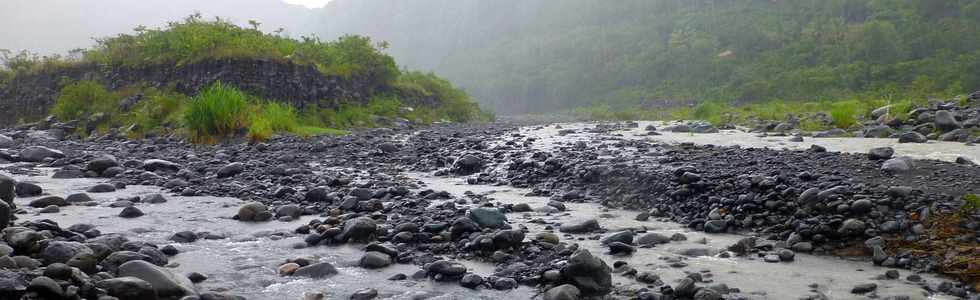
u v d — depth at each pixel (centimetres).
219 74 1980
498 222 567
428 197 758
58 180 898
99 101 1998
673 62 8612
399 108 2569
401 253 505
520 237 513
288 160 1133
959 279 432
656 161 856
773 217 592
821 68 6519
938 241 490
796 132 1370
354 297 401
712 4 11106
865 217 545
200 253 509
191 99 1689
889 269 464
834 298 401
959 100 1341
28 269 378
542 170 909
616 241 539
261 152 1258
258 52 2073
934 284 424
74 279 364
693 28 9938
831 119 1527
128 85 2084
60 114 1977
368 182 874
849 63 6406
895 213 544
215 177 927
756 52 8088
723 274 455
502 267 469
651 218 657
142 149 1334
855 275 451
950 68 5703
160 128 1727
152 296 368
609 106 7969
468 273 450
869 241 508
